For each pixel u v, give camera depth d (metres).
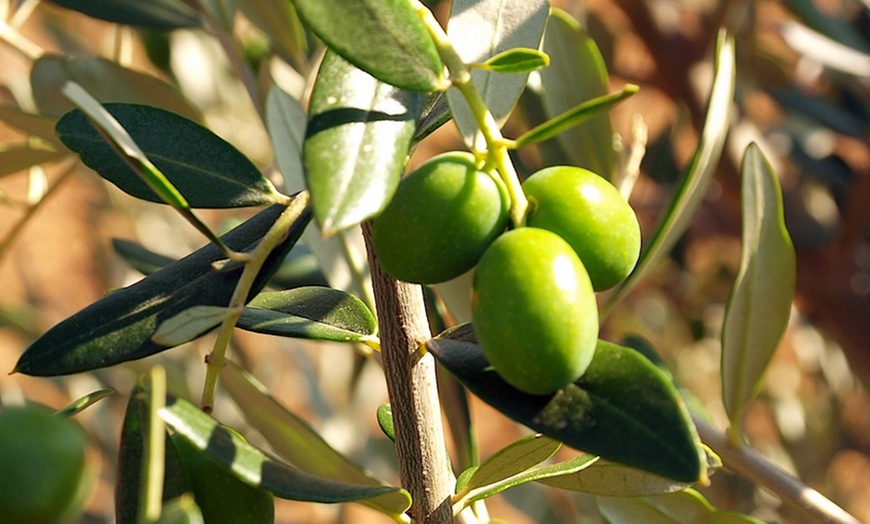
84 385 0.92
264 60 0.64
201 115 0.57
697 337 1.03
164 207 1.00
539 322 0.32
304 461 0.45
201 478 0.34
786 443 1.01
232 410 0.85
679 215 0.46
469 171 0.33
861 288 0.83
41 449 0.30
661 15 0.86
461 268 0.33
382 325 0.37
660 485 0.39
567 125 0.32
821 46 0.79
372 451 0.88
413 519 0.37
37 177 0.57
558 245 0.32
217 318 0.34
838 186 0.91
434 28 0.33
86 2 0.59
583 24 0.85
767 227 0.43
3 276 1.60
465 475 0.39
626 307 1.07
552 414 0.32
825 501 0.46
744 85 0.93
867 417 1.04
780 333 0.44
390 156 0.32
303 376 0.89
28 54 0.57
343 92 0.33
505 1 0.37
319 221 0.31
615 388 0.32
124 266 1.07
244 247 0.36
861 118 0.88
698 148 0.43
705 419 0.55
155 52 0.81
